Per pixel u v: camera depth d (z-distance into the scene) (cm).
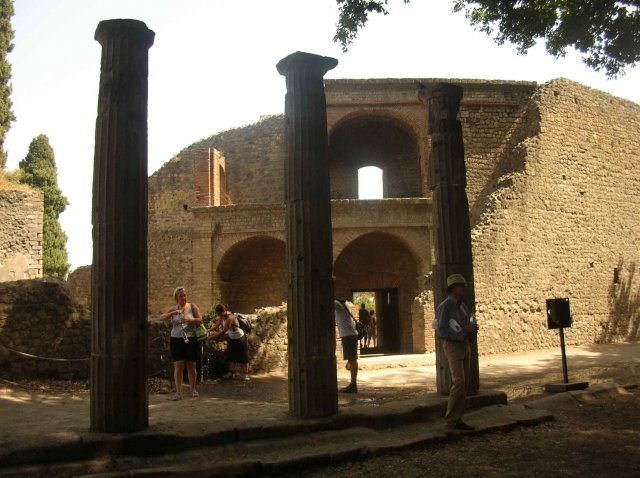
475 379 975
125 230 696
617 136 2755
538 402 1034
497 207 2202
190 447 682
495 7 1294
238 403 989
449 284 845
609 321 2562
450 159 1018
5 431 695
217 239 2464
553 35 1304
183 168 2817
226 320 1414
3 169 3039
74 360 1225
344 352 1220
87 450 632
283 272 2681
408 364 1780
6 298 1241
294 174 838
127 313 686
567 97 2575
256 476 628
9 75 3431
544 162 2416
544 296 2303
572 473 634
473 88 2602
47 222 4122
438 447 752
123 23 723
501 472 643
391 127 2812
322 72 873
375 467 667
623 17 1244
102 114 715
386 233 2309
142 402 687
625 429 841
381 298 2839
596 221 2573
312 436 751
